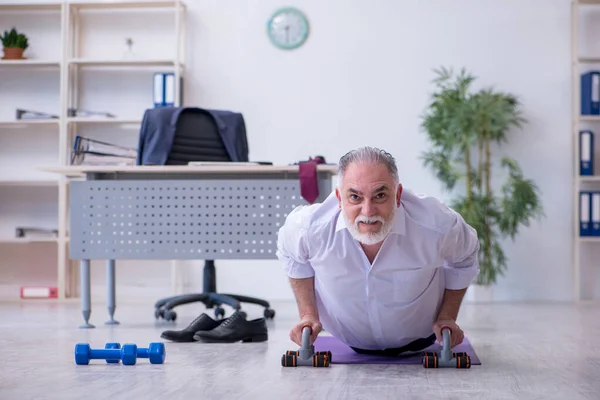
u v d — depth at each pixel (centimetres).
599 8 640
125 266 659
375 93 644
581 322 449
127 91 662
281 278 649
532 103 638
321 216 254
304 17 648
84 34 668
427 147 640
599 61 627
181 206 414
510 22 639
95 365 279
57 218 671
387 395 217
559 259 638
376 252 253
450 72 640
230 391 224
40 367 275
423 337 285
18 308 559
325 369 265
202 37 656
